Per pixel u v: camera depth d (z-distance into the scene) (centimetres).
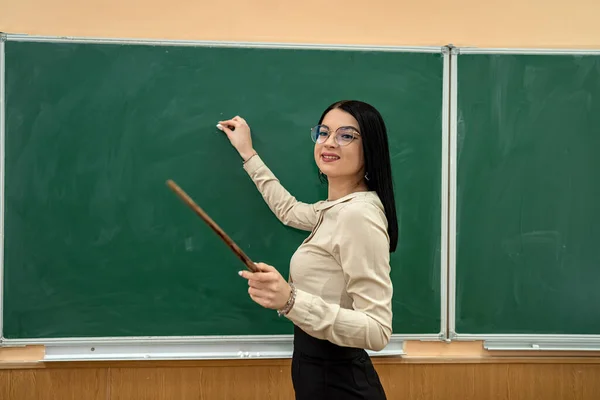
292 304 98
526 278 169
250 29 166
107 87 160
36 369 162
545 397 172
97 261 161
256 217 165
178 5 164
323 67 165
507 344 170
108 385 164
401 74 167
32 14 159
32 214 158
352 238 107
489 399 171
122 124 160
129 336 162
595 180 168
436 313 169
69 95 158
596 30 171
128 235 162
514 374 172
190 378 167
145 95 161
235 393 167
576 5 171
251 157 159
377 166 118
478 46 170
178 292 164
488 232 169
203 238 164
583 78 169
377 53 166
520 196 169
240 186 164
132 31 163
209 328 165
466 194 168
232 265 165
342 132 118
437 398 171
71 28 161
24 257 158
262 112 164
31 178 158
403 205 167
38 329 160
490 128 168
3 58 156
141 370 165
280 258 166
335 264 114
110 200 161
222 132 163
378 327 102
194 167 163
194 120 162
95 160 160
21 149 157
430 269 169
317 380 118
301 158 166
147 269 163
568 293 170
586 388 171
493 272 169
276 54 164
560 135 169
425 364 171
